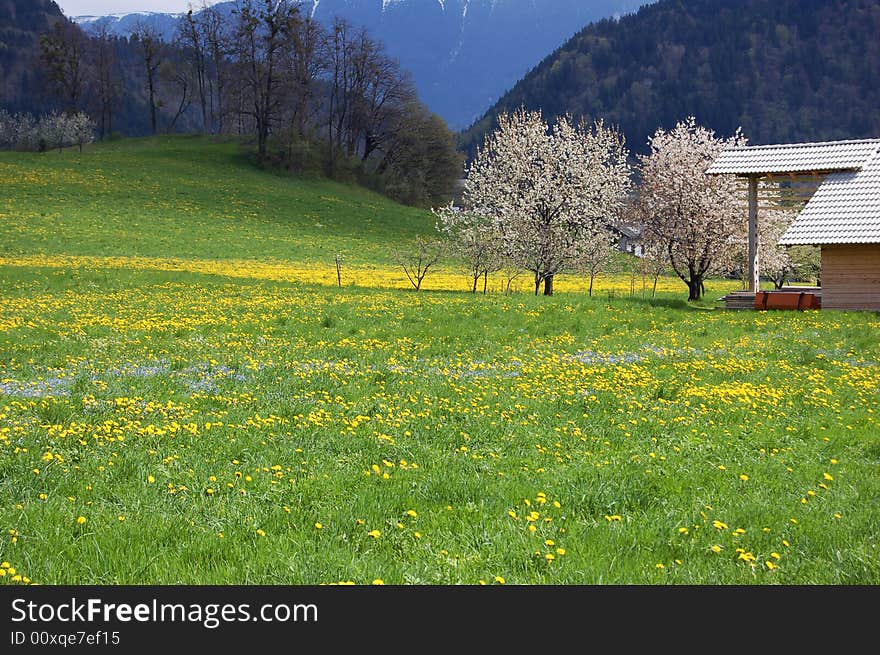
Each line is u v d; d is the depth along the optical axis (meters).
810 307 37.94
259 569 7.28
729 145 46.59
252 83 105.19
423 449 11.45
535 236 43.22
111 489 9.35
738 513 8.94
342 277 51.72
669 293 52.28
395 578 7.17
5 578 7.07
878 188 39.00
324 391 15.82
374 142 118.06
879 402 16.06
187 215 76.56
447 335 25.08
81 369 17.88
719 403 15.37
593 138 46.69
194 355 20.38
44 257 52.16
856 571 7.48
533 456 11.31
